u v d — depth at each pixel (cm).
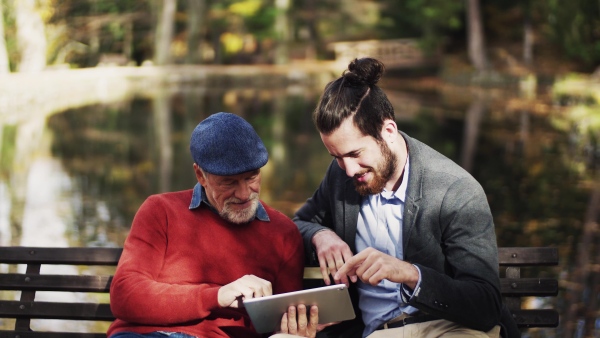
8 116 1986
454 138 1530
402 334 275
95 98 2620
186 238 285
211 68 3603
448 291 252
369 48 3859
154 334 272
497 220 788
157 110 2261
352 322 294
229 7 3838
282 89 3228
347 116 262
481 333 265
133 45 4162
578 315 485
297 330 258
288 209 884
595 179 1042
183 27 4334
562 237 708
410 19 3838
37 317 307
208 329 277
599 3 2947
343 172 294
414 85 3269
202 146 274
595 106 2066
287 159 1311
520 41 3475
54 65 3406
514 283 299
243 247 286
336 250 279
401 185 277
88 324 490
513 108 2216
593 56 3008
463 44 3728
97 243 707
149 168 1221
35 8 2978
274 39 3978
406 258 275
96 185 1047
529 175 1084
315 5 4053
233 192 276
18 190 985
